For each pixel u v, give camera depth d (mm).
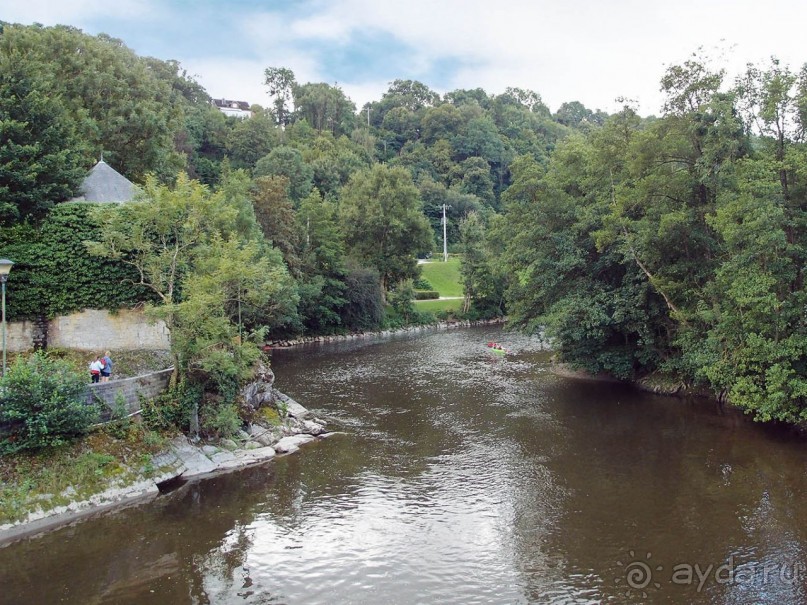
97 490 20938
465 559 17094
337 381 43812
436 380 44031
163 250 27016
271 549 17859
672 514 19781
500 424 31594
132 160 50781
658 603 14680
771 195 27172
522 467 24781
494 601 14867
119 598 15188
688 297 35625
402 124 189125
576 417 32906
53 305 30781
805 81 28281
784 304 26484
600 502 20953
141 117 50719
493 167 171375
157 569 16688
